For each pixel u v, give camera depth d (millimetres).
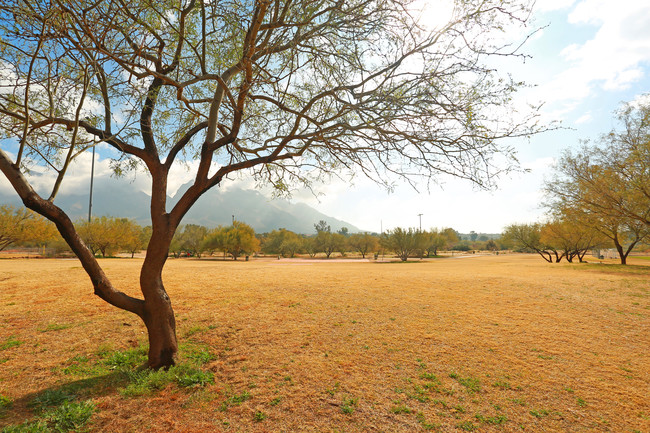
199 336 6602
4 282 12391
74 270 16625
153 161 5145
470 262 39312
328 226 110938
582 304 9562
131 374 4711
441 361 5438
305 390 4426
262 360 5438
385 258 61000
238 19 4766
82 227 38375
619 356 5754
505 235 41344
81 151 4305
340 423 3670
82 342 6234
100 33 4562
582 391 4488
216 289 11320
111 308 8484
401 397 4262
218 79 4633
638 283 13070
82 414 3646
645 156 16031
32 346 6031
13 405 3963
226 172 5418
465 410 3965
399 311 8516
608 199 18156
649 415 3918
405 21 4570
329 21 4801
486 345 6184
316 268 23234
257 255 73875
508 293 11141
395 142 5191
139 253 60344
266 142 6215
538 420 3779
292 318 7762
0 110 4426
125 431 3457
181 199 5168
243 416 3793
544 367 5254
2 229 29156
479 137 4312
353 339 6438
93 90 5195
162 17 4656
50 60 4105
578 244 31375
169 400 4109
